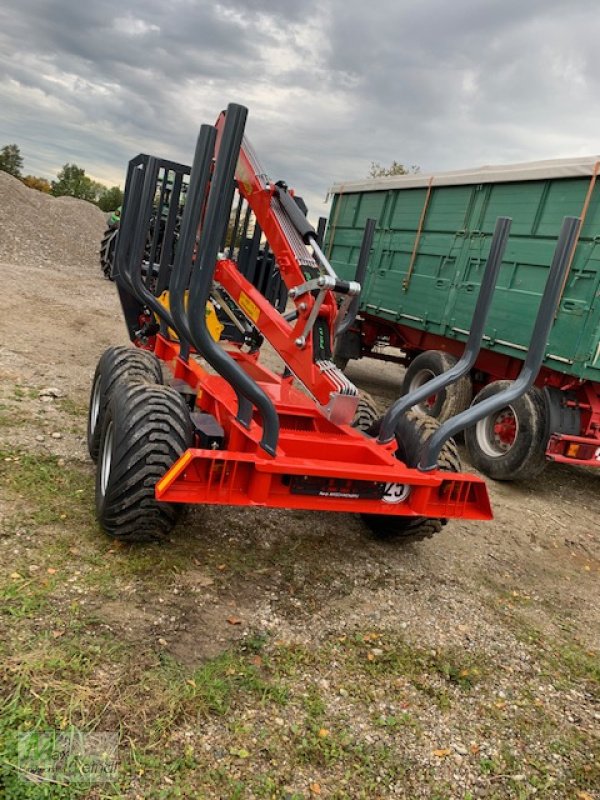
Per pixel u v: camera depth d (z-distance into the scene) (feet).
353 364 43.47
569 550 17.33
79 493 13.43
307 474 11.25
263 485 11.14
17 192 68.95
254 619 10.67
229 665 9.32
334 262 34.65
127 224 19.24
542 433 20.66
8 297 34.99
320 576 12.67
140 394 11.46
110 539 11.91
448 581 13.78
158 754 7.55
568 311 19.72
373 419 16.46
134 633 9.54
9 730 7.33
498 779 8.48
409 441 13.75
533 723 9.73
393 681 9.96
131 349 15.19
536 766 8.86
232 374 10.78
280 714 8.67
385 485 12.48
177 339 18.11
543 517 19.58
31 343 26.32
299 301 12.85
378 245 30.45
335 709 9.05
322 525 15.07
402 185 28.66
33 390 19.93
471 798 8.07
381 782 7.99
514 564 15.62
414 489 12.60
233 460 10.77
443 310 25.57
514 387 12.68
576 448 20.35
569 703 10.41
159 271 18.43
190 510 14.11
